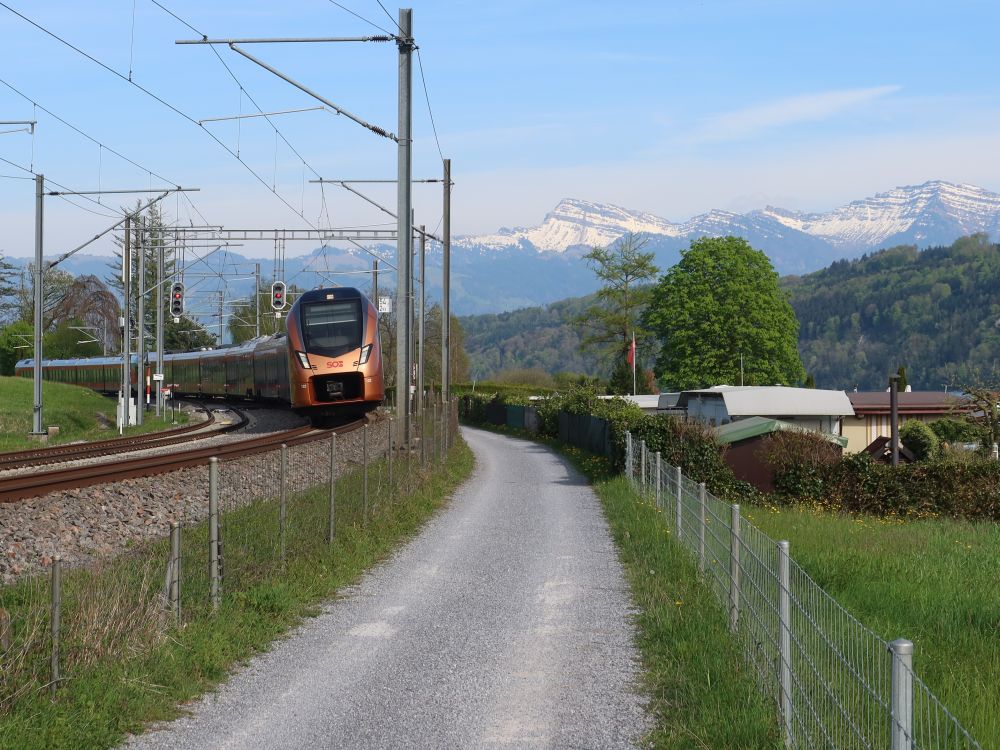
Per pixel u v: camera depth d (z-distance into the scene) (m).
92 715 7.30
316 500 17.62
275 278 57.78
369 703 8.05
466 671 9.01
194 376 70.38
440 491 23.97
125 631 8.78
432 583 13.17
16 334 110.00
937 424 50.31
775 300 76.00
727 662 8.62
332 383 35.53
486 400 71.38
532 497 24.14
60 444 35.09
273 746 7.07
